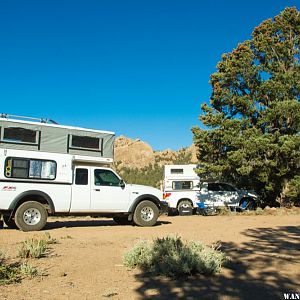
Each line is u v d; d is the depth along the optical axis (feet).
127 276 20.94
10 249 28.04
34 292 18.04
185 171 78.13
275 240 32.89
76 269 22.45
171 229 42.75
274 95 72.95
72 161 44.16
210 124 73.00
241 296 17.33
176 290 18.31
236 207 76.74
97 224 50.31
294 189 70.64
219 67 78.02
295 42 76.59
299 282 19.44
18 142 41.75
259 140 68.13
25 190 41.34
